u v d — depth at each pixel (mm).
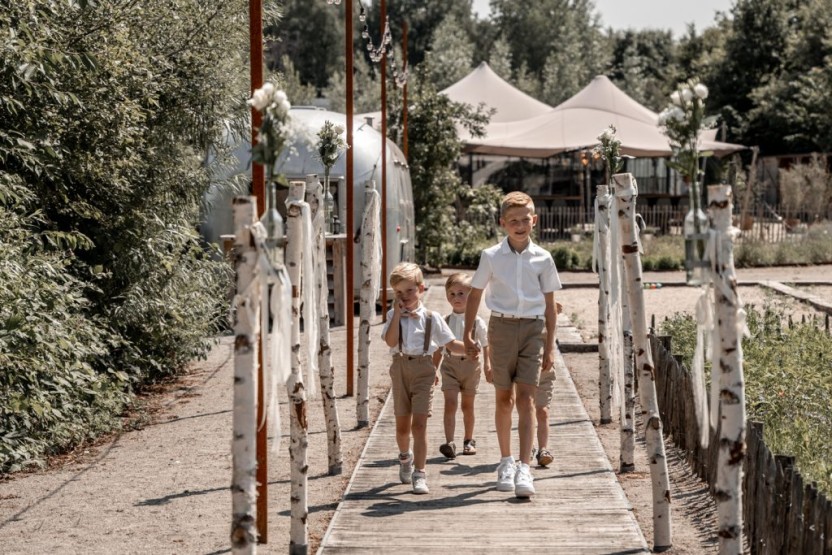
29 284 8938
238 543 4352
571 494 7062
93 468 8477
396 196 20375
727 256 4527
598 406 10562
